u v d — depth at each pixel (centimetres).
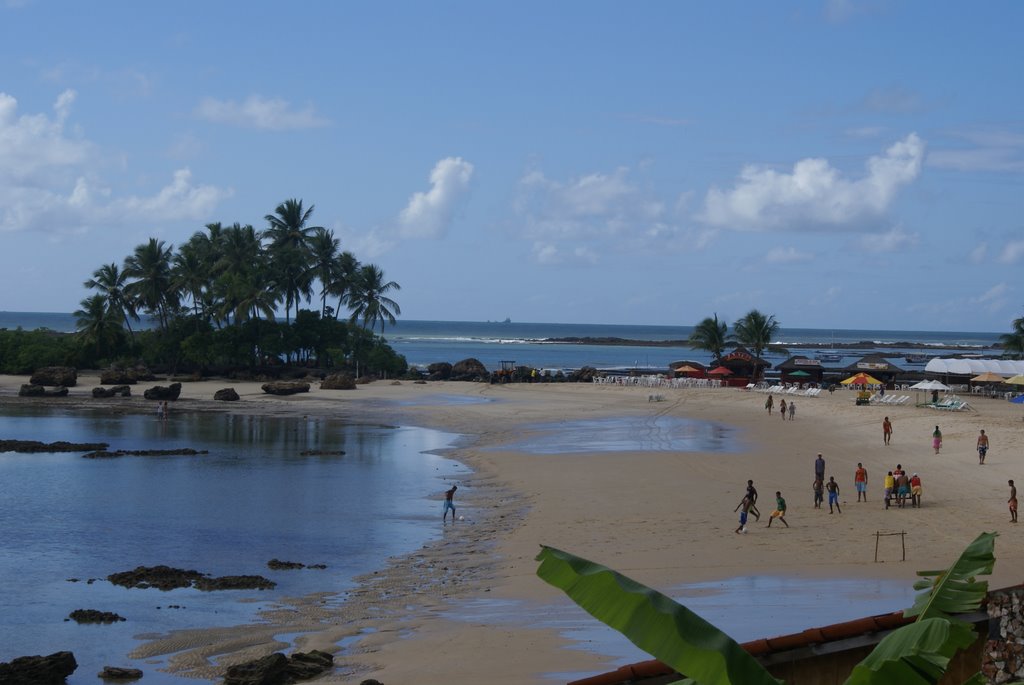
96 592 2386
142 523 3272
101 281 11125
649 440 5531
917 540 2759
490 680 1576
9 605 2264
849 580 2261
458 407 7781
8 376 10894
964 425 5378
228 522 3284
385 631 1984
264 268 11044
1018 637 792
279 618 2136
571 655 1725
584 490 3819
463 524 3231
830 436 5550
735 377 9712
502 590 2325
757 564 2481
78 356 11025
